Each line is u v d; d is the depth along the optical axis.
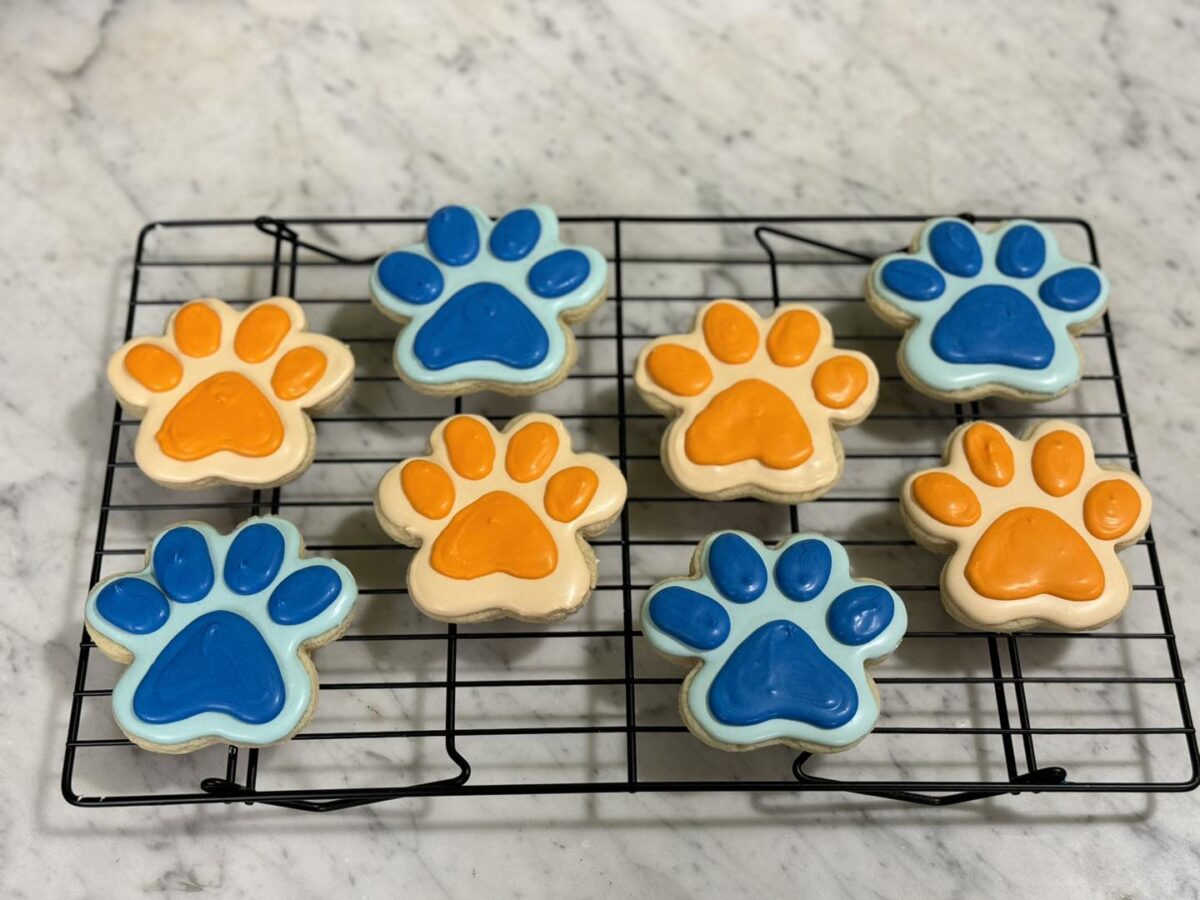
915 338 0.38
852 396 0.37
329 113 0.46
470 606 0.34
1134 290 0.43
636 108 0.47
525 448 0.36
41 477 0.40
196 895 0.35
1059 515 0.36
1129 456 0.39
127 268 0.44
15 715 0.37
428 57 0.47
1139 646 0.38
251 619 0.34
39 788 0.36
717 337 0.38
